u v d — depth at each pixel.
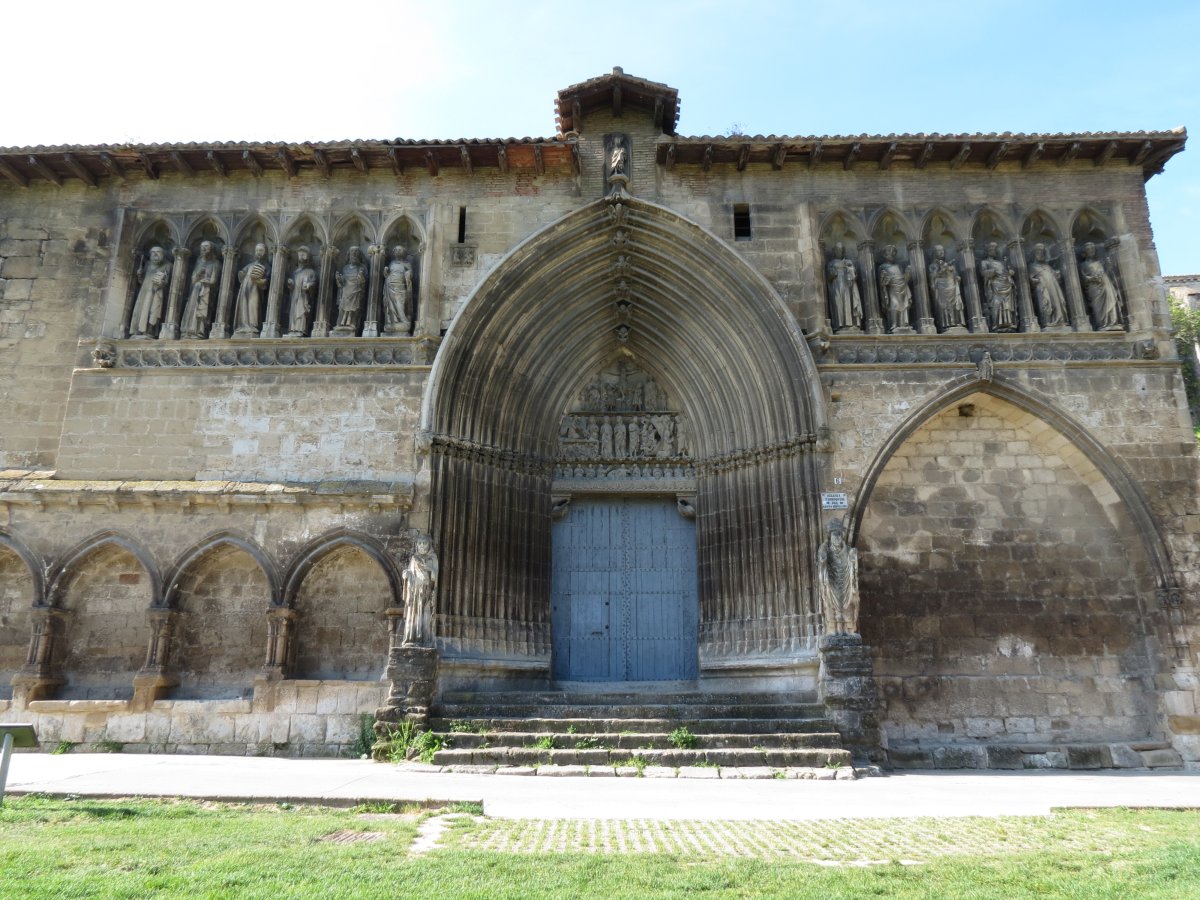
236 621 17.00
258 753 15.54
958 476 18.08
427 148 18.52
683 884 6.07
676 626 19.11
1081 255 18.83
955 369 17.83
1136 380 17.72
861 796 10.64
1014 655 17.03
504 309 18.44
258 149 18.45
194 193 19.16
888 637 17.09
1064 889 6.07
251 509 16.95
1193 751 15.66
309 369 17.92
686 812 9.20
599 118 19.75
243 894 5.65
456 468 17.45
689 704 15.48
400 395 17.83
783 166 19.20
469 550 17.27
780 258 18.70
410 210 19.05
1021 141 18.30
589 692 16.27
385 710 14.66
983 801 10.27
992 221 19.00
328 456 17.52
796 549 17.02
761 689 16.64
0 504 16.80
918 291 18.48
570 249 18.86
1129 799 10.49
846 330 18.16
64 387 18.20
